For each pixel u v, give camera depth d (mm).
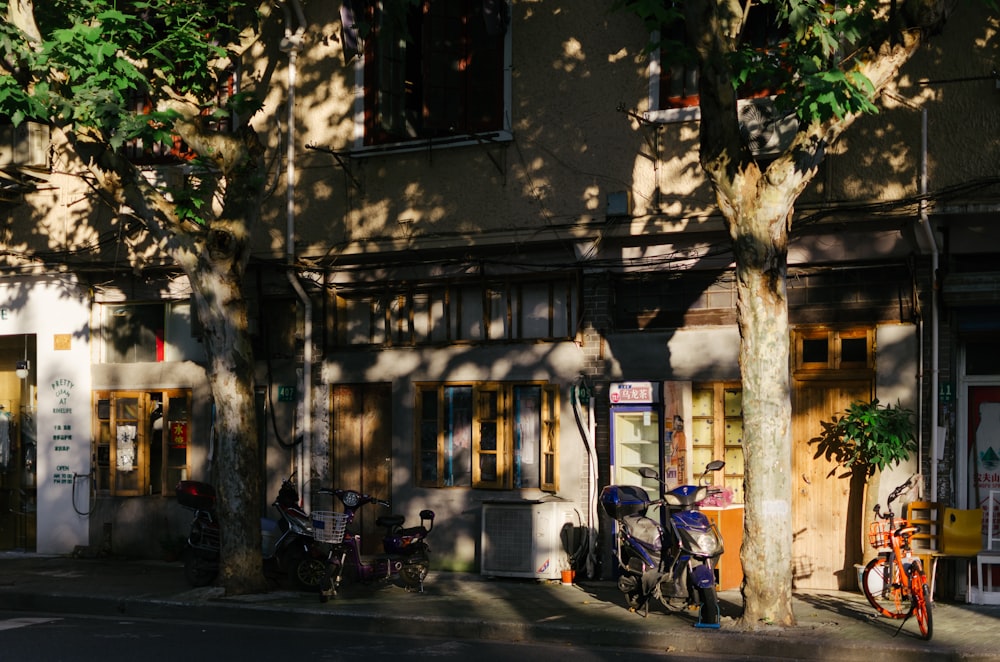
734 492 14391
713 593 11500
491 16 15203
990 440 13383
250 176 14148
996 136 12875
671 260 14633
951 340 13320
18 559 18031
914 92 13234
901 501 13266
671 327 14781
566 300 15469
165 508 17812
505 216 15438
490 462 15758
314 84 16812
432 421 16203
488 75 15734
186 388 17797
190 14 14836
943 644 10492
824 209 13516
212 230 13875
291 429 17141
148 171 17328
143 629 12344
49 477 18547
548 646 11383
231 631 12273
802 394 13992
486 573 14938
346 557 13930
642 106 14680
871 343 13633
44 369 18594
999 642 10578
